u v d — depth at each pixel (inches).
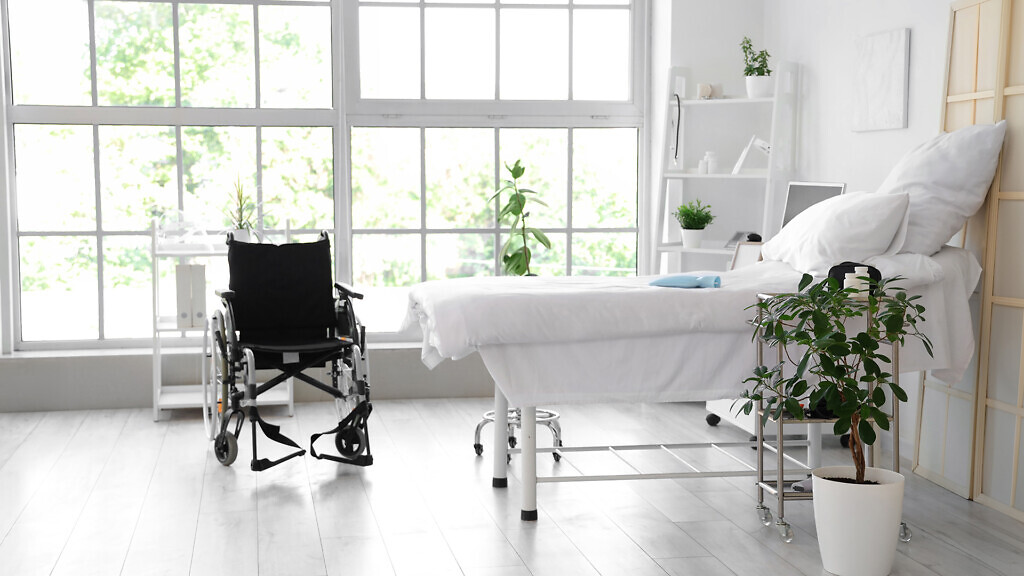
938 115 152.4
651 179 219.9
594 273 221.3
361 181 211.2
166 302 206.5
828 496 109.0
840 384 111.5
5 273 197.2
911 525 126.2
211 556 115.0
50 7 197.9
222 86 204.7
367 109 209.2
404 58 211.0
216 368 163.5
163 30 201.6
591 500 137.0
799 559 114.7
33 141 199.3
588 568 111.6
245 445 167.0
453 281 144.6
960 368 133.3
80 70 199.9
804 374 126.9
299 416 189.6
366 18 208.5
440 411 194.4
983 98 137.1
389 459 158.4
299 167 208.4
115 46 200.5
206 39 203.3
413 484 144.3
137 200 203.3
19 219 200.1
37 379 192.5
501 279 146.4
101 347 203.3
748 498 138.2
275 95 206.8
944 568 111.8
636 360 124.8
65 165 200.5
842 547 108.5
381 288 213.8
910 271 129.0
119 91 201.5
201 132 204.2
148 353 198.1
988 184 134.8
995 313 134.3
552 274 219.6
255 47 204.8
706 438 171.6
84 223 201.9
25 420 185.2
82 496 138.2
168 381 200.5
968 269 135.1
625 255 222.4
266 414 191.3
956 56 143.9
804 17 192.2
